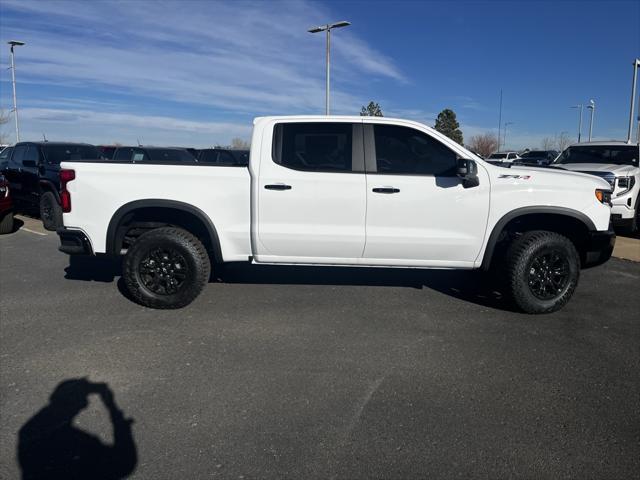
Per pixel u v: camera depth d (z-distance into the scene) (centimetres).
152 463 282
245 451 293
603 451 296
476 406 346
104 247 529
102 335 464
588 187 520
